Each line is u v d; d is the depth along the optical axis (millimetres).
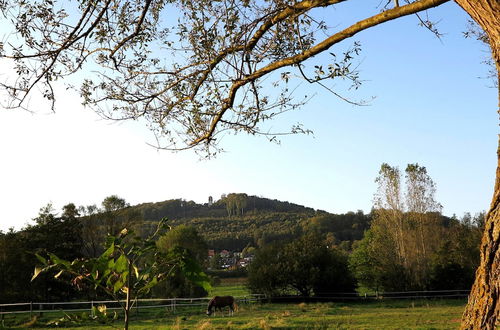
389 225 43188
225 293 52781
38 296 34031
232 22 4609
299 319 24016
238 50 4766
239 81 4941
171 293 37219
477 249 44188
